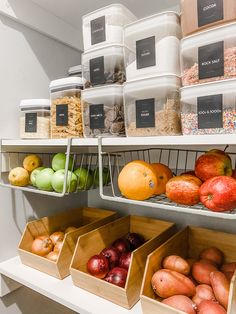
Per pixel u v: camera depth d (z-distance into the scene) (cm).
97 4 101
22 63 100
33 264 91
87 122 77
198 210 52
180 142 57
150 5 101
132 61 68
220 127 54
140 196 61
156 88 63
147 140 62
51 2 100
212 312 60
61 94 84
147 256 75
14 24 96
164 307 61
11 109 96
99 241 91
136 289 73
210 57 56
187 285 68
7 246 98
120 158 114
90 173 89
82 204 129
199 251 91
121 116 73
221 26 54
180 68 64
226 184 50
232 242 85
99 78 75
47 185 80
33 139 90
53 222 107
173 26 63
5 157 94
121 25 74
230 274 73
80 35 123
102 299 74
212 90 55
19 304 102
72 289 79
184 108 60
